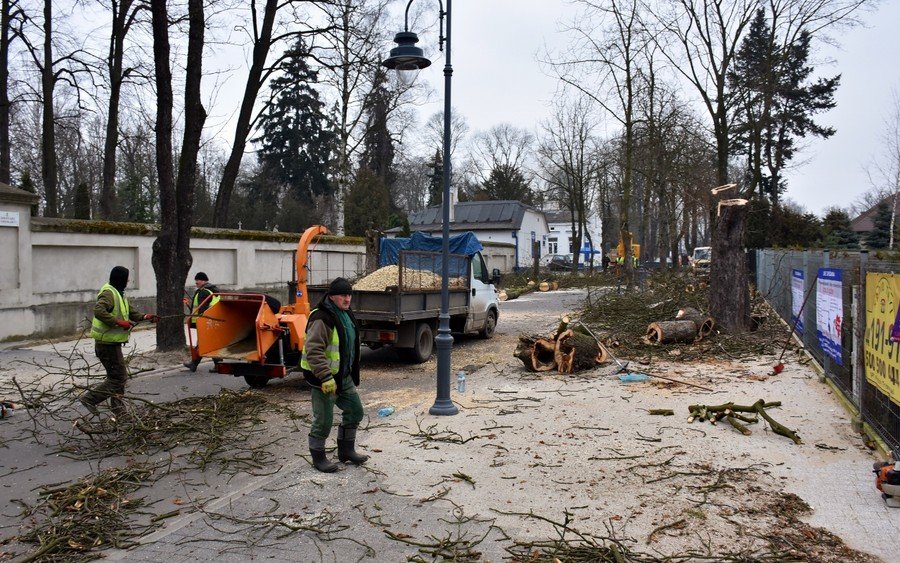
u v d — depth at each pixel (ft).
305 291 32.60
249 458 21.61
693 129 82.23
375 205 134.82
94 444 23.31
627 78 82.07
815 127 115.44
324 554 14.69
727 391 29.09
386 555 14.61
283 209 144.36
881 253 34.68
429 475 19.63
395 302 37.76
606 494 17.74
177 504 17.89
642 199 121.08
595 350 36.01
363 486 18.85
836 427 23.22
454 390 31.96
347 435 20.54
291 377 37.06
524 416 26.17
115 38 71.46
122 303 25.99
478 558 14.26
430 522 16.26
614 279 113.19
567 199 181.06
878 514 16.01
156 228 58.85
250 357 29.63
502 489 18.33
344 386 20.20
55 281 51.29
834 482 18.13
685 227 134.62
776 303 57.72
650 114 85.87
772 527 15.46
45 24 68.39
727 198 43.06
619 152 96.89
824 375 30.50
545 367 36.24
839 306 27.48
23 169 117.08
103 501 17.88
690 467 19.60
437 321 43.50
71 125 80.94
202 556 14.67
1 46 67.56
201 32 45.11
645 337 41.86
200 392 33.32
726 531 15.33
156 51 43.11
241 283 69.31
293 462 21.30
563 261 194.80
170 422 24.58
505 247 150.92
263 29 60.13
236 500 17.95
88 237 53.11
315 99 143.84
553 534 15.40
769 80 70.23
